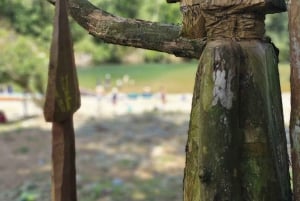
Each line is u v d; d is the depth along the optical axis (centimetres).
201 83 163
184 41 174
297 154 161
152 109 1655
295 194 162
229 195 159
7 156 1084
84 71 2573
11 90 2081
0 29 1519
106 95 2109
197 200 162
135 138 1184
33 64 1477
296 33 159
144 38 177
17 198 823
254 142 160
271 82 168
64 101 133
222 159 159
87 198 800
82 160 1016
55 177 136
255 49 163
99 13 182
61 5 132
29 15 1480
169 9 706
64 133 135
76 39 1545
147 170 952
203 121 161
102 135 1227
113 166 973
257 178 160
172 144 1125
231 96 160
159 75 2466
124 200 787
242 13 162
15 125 1475
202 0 164
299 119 160
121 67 2638
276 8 165
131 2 988
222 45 162
